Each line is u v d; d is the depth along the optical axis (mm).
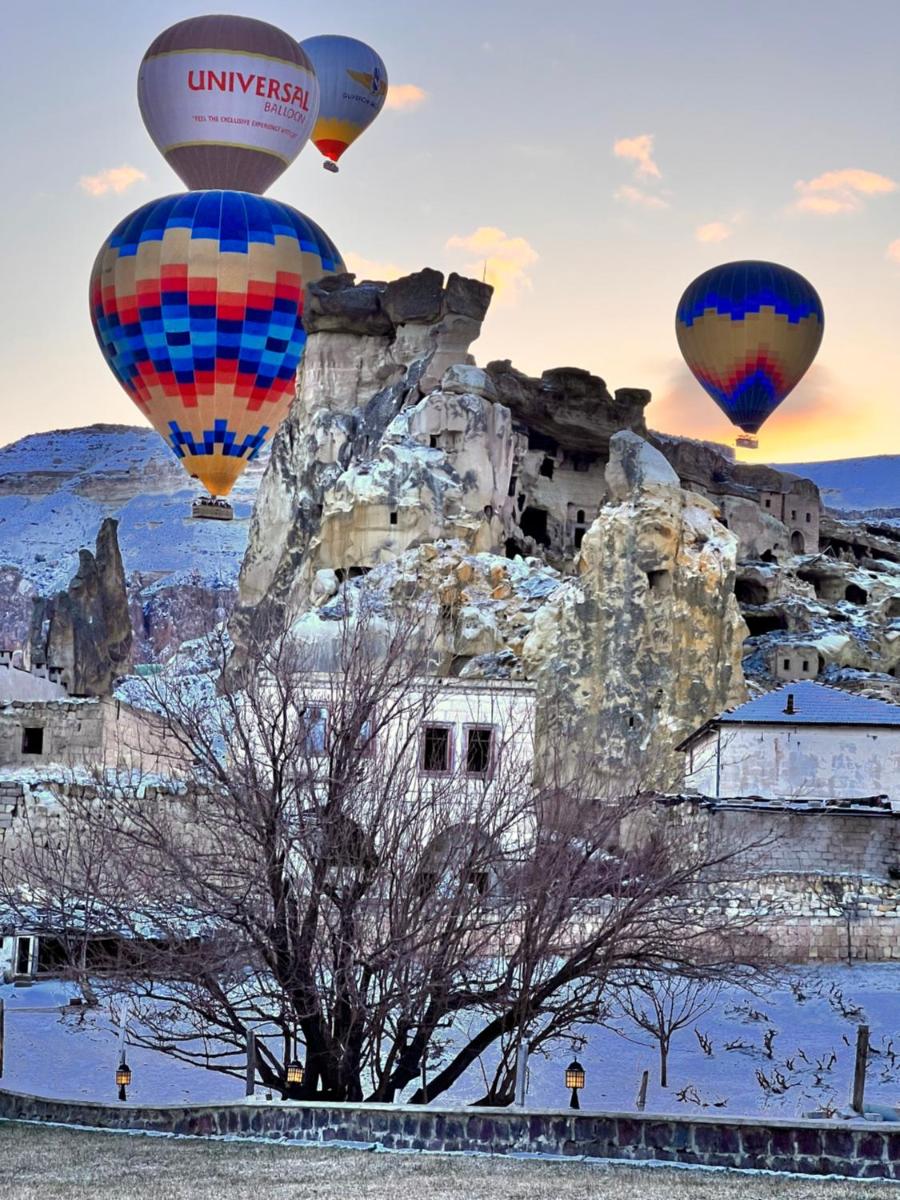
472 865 68562
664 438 176000
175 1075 72312
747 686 138250
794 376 193000
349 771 68188
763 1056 75438
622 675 134125
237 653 102000
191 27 198750
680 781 114500
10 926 81562
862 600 170250
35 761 97562
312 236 192875
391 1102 59812
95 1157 48250
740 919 83625
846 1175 45938
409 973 63750
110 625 157375
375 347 175875
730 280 192500
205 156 196375
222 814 71562
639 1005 79812
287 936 63938
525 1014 63500
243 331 187500
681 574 136875
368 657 82438
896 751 101438
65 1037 76188
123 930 70438
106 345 193125
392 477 154625
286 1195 43156
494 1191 43438
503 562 146500
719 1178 45125
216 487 192125
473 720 100375
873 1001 81562
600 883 74250
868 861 93688
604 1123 48406
